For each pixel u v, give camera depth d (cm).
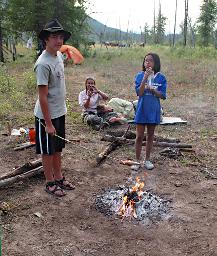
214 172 327
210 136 430
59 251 212
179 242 224
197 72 945
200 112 548
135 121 320
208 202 273
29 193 277
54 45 246
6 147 375
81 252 212
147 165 328
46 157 269
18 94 608
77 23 1444
